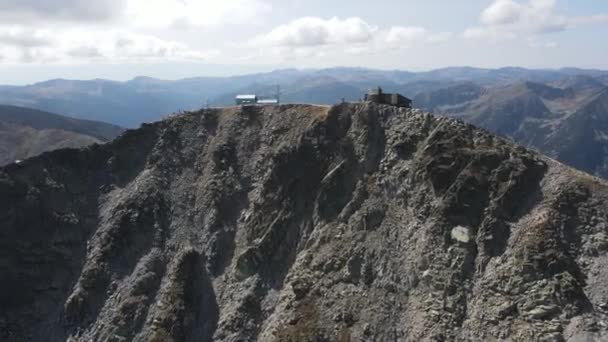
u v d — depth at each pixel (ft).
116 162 364.79
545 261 219.20
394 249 260.62
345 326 244.42
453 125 280.92
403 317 239.09
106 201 350.43
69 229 335.26
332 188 294.25
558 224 230.07
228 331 272.31
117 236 323.16
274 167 319.68
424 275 242.78
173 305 285.64
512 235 236.02
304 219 297.33
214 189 334.44
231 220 323.78
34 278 318.45
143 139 373.61
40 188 344.49
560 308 207.82
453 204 253.65
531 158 259.60
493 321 215.92
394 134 294.87
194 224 327.88
